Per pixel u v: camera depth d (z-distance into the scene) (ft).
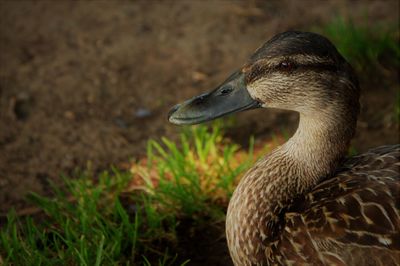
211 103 20.44
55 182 27.25
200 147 27.30
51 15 38.06
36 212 25.61
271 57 19.56
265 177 20.49
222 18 37.70
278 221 19.77
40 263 21.72
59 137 29.66
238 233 20.39
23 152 28.81
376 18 36.55
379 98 30.99
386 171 19.24
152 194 25.48
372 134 29.01
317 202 19.26
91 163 28.25
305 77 19.34
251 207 20.21
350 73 19.58
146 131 30.01
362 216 18.33
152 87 32.71
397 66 32.58
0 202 26.16
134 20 37.70
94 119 30.76
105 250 22.13
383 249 17.92
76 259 22.16
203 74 33.47
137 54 35.01
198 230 24.39
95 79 33.24
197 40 35.99
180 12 38.42
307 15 37.58
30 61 34.40
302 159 20.42
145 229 24.30
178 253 23.50
